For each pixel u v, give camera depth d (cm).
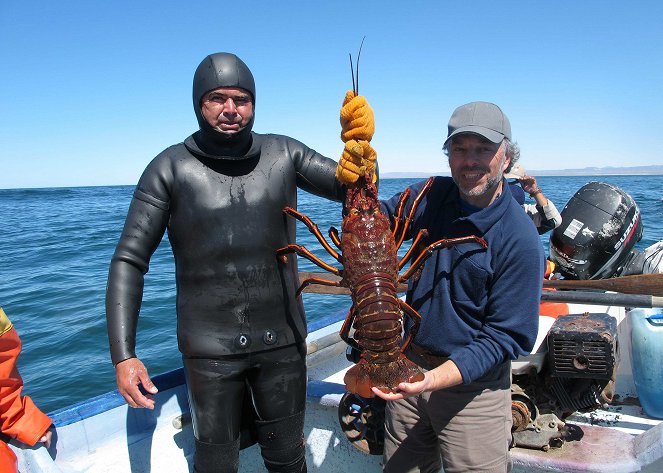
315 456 334
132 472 282
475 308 235
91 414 284
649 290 283
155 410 304
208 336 239
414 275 263
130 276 236
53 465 250
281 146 255
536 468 274
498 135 217
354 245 258
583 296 283
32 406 259
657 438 263
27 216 3231
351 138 231
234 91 223
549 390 300
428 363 256
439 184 263
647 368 311
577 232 368
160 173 237
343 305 930
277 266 249
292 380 255
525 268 222
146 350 725
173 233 242
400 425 266
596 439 289
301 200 3659
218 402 241
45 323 853
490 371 239
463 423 241
